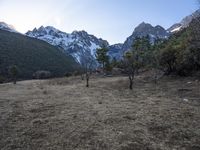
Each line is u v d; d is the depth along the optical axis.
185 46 51.19
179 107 26.11
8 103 31.03
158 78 53.53
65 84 58.72
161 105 27.34
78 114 24.11
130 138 17.75
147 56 56.22
